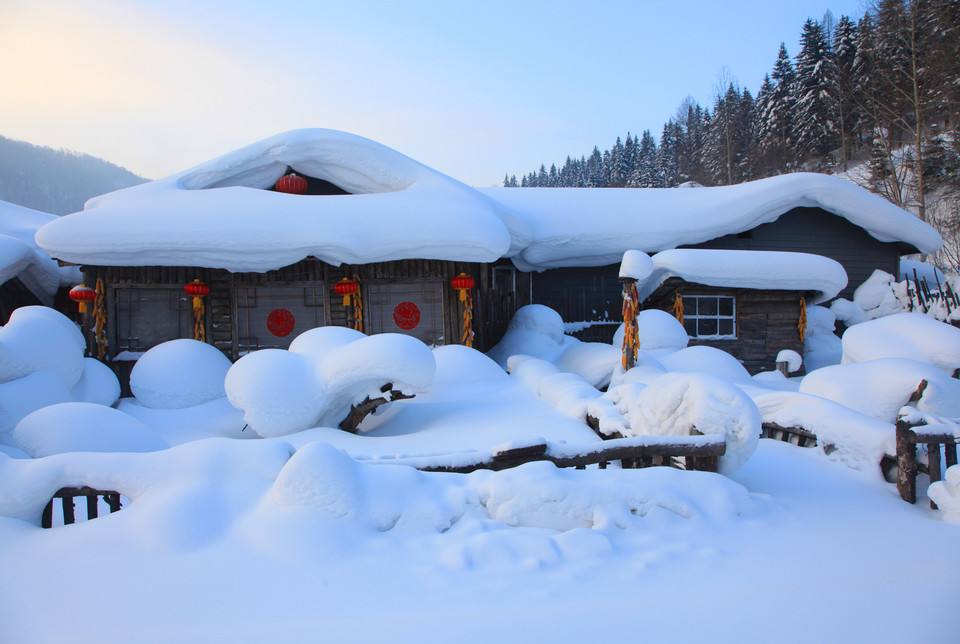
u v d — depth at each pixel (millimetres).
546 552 3982
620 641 3104
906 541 4590
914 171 30047
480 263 13125
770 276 13219
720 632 3207
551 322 13289
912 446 5656
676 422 5793
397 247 11477
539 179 101812
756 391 9195
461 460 5387
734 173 51406
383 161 13117
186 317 12070
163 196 11992
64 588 3588
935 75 29453
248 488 4500
